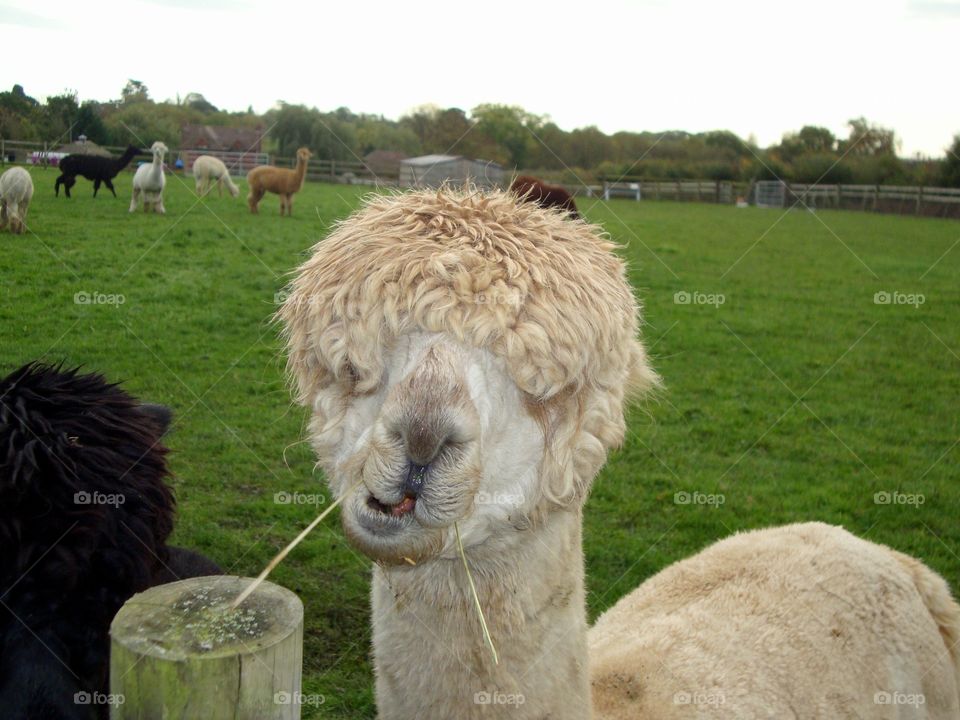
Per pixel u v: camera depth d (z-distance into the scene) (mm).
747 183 41094
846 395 10023
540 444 1936
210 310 11227
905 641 3340
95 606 2730
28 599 2615
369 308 1852
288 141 35688
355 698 4418
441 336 1822
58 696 2543
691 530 6398
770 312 14500
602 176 38438
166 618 1793
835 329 13445
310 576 5496
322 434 1971
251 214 22031
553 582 2113
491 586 2033
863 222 32219
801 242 24734
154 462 3121
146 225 17484
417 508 1723
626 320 2076
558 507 2031
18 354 8625
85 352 9031
